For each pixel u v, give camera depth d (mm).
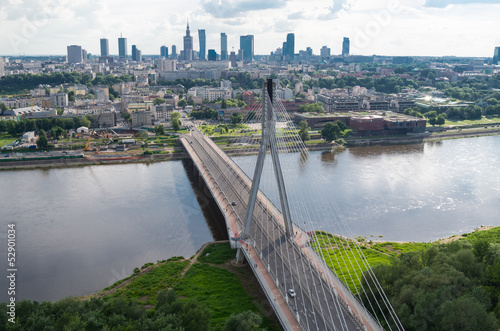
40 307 132250
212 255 195000
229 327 121375
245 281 171000
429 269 142375
